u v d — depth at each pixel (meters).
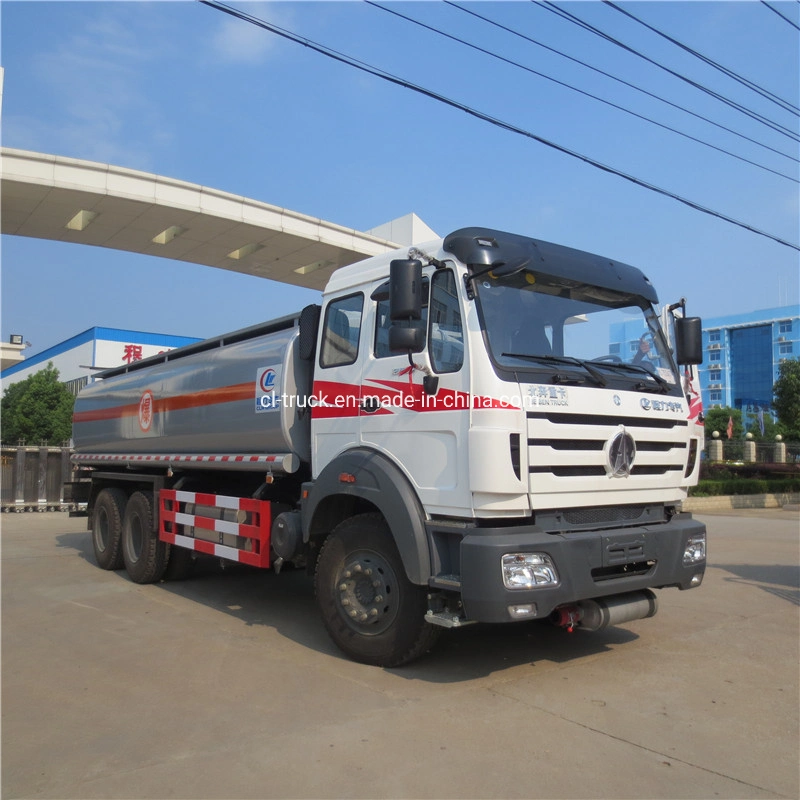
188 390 7.72
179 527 7.95
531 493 4.49
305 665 5.24
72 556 10.62
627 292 5.62
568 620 4.84
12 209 13.00
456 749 3.77
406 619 4.92
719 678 4.97
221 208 13.51
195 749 3.81
